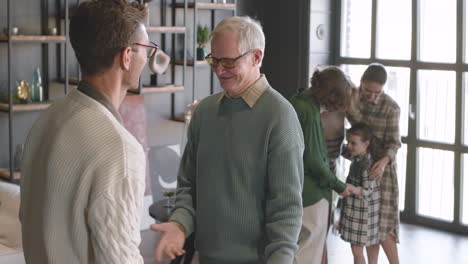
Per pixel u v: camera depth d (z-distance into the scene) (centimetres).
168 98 579
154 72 541
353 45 627
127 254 143
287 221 206
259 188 215
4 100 473
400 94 598
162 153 574
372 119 416
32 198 153
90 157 144
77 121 147
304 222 355
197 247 228
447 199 577
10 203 367
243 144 213
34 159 154
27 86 468
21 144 465
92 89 152
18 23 473
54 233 147
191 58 586
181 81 586
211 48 213
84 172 144
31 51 486
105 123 147
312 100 343
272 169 209
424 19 575
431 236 555
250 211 215
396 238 421
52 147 147
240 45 207
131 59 155
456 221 568
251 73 215
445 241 542
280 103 213
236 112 216
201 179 223
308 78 621
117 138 147
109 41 149
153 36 557
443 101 570
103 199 141
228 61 208
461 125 559
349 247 516
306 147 343
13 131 483
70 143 146
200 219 223
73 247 148
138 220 149
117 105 157
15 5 471
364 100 417
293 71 632
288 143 209
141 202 149
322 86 338
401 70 595
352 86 381
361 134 400
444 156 574
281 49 640
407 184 595
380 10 603
